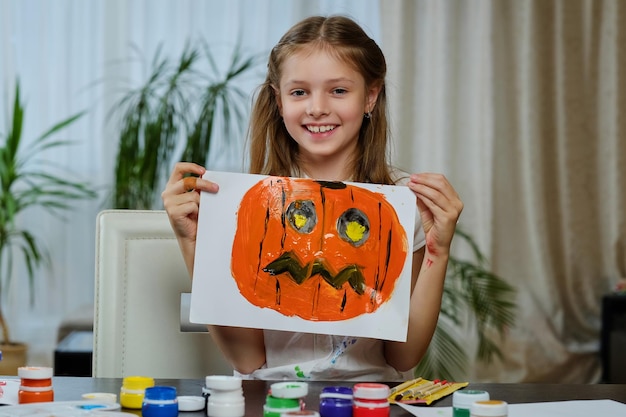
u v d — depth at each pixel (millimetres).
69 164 3730
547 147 3939
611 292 3918
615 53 3896
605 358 3680
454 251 3881
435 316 1229
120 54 3723
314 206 1103
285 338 1282
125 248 1367
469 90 3930
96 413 802
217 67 3793
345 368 1238
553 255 3943
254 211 1092
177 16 3766
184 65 3287
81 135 3738
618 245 3932
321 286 1075
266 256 1079
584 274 3949
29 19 3693
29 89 3705
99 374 1351
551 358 3836
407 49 3902
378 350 1302
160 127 3160
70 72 3715
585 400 966
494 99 3924
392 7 3854
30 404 852
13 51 3674
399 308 1075
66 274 3738
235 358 1263
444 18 3889
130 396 873
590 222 3953
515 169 3938
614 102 3908
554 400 973
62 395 954
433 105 3916
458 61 3932
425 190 1146
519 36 3914
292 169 1383
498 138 3938
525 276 3924
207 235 1084
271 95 1380
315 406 892
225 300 1067
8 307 3678
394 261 1091
